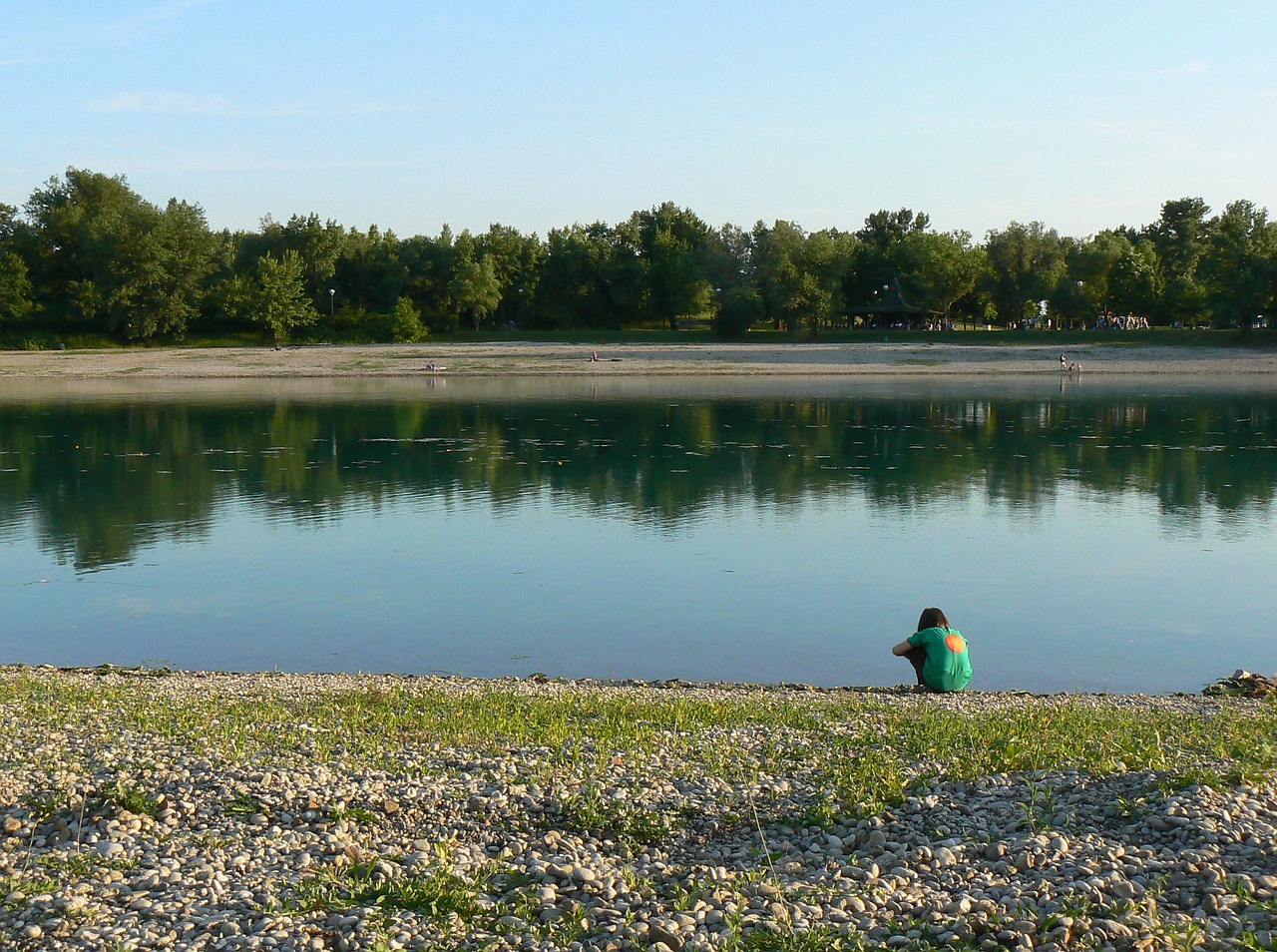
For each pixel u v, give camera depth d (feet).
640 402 245.24
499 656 68.33
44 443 171.53
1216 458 155.43
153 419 208.03
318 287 518.37
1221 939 22.61
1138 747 37.14
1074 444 170.91
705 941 23.86
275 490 130.41
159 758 35.78
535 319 550.36
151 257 437.17
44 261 455.63
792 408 230.68
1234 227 439.22
